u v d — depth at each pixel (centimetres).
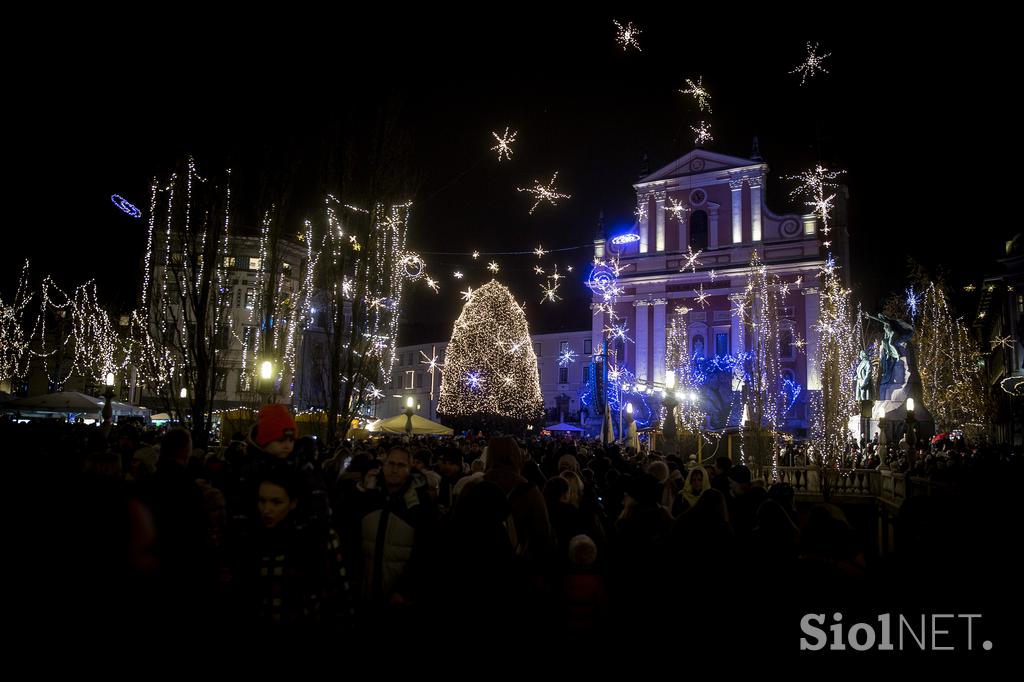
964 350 4425
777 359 4388
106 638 285
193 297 1464
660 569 547
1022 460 1705
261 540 398
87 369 3906
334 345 1584
